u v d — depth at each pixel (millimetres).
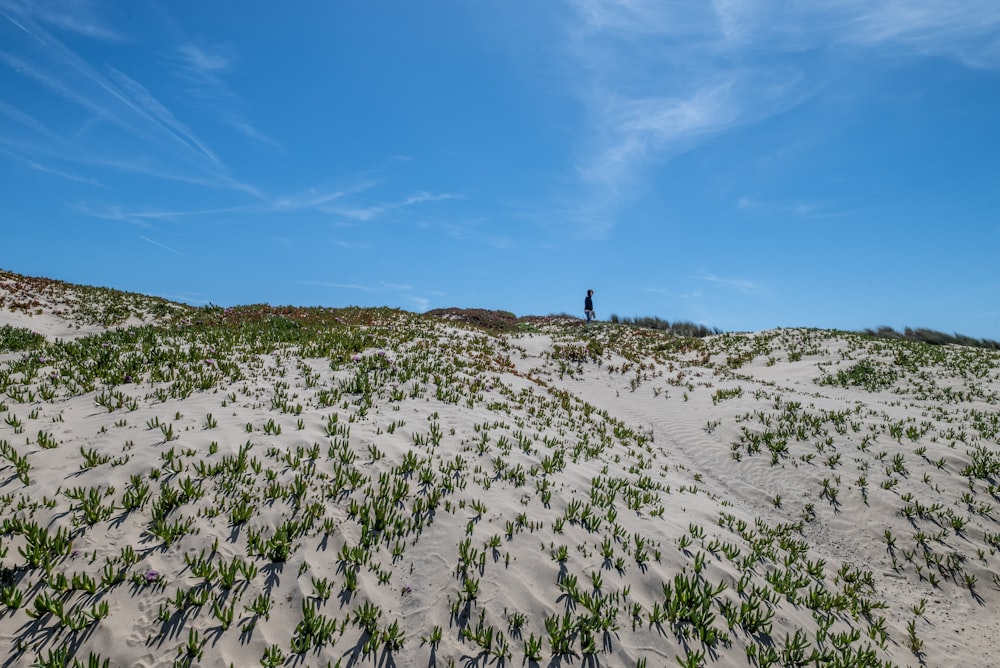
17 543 5273
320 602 5184
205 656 4426
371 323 23203
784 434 13289
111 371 11273
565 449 10398
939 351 28000
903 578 8227
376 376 12719
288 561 5602
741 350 31812
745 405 16094
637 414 16734
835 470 11320
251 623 4812
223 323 21219
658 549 6898
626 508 8109
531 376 19469
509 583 5738
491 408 12141
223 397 10039
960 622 7219
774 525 9523
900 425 13578
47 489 6148
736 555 7262
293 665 4484
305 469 7285
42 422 8180
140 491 6133
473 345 21500
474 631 5090
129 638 4480
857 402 17734
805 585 7082
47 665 4129
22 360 12758
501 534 6613
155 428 8070
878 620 6777
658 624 5477
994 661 6352
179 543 5555
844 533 9406
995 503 9953
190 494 6285
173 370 11578
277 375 12055
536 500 7672
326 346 15391
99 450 7152
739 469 12094
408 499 7043
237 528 5953
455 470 8125
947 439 12789
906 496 10047
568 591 5754
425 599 5402
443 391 12406
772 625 5836
